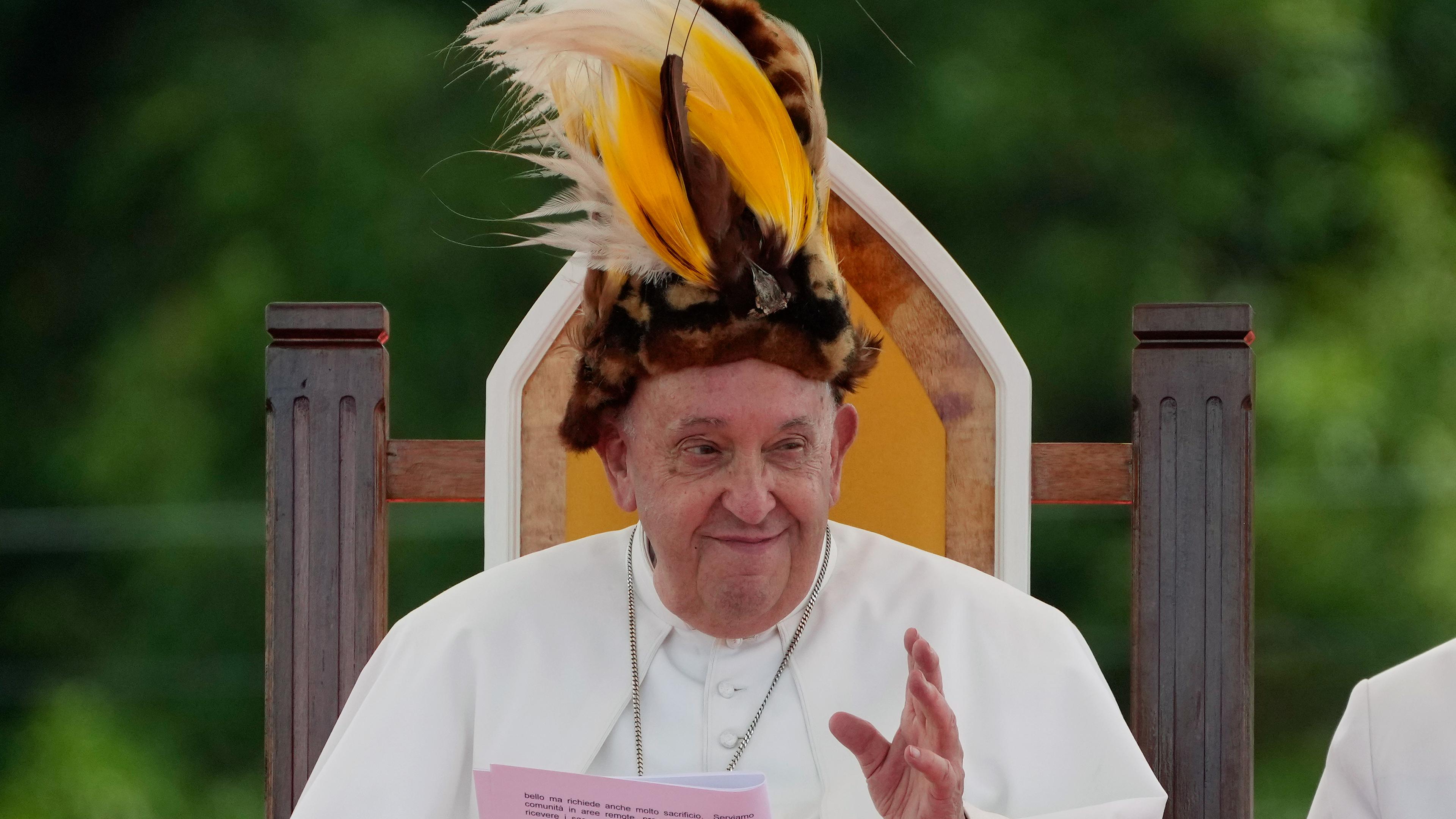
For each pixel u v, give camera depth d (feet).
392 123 90.84
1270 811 94.84
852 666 27.27
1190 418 30.22
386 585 31.40
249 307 90.74
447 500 31.42
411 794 26.76
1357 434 92.53
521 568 29.07
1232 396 30.12
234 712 96.12
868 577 28.37
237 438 93.56
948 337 31.17
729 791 21.39
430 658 27.84
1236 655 29.94
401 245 89.10
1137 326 30.45
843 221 31.45
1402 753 25.43
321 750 30.68
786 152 25.12
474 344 89.40
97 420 95.35
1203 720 29.99
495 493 31.22
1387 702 25.82
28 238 100.17
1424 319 94.53
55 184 101.50
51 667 96.48
